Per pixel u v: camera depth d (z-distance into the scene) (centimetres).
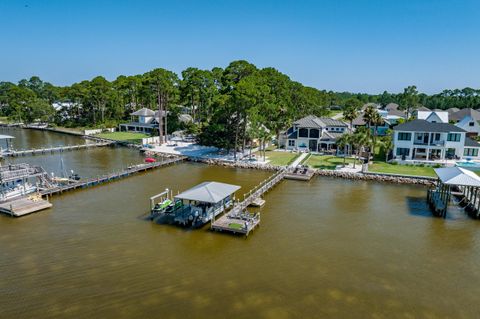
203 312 1967
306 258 2612
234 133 6619
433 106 15412
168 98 8944
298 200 4050
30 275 2334
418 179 4803
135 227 3153
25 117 12081
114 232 3039
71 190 4325
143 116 10238
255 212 3622
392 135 6919
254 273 2388
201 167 5916
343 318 1936
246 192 4347
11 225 3177
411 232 3128
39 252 2658
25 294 2125
